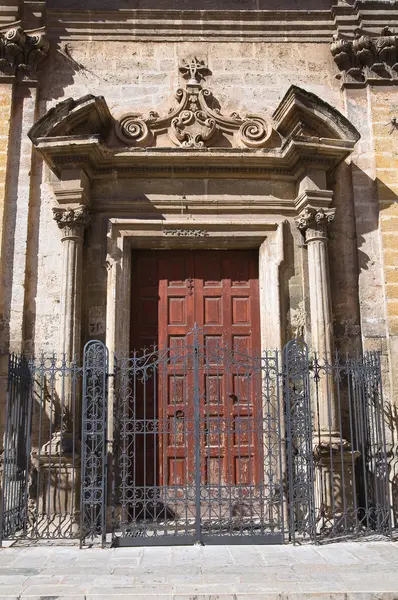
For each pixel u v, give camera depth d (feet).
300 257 30.66
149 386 29.86
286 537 25.23
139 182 30.91
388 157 31.91
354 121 32.48
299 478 25.93
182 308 30.86
